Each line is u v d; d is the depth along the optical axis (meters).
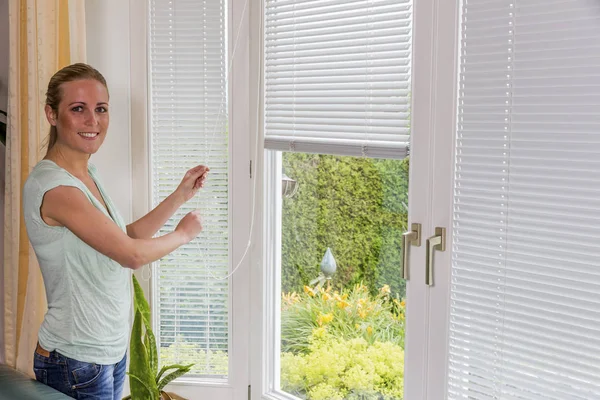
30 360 2.61
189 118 2.81
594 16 1.74
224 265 2.86
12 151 2.62
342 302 2.56
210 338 2.91
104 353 2.07
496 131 1.98
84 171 2.12
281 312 2.79
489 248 2.03
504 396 2.03
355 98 2.38
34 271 2.58
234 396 2.89
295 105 2.57
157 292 2.91
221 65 2.75
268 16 2.63
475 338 2.08
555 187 1.86
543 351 1.92
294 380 2.77
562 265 1.86
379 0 2.31
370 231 2.44
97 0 2.75
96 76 2.08
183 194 2.41
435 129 2.13
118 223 2.16
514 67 1.92
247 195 2.76
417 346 2.26
